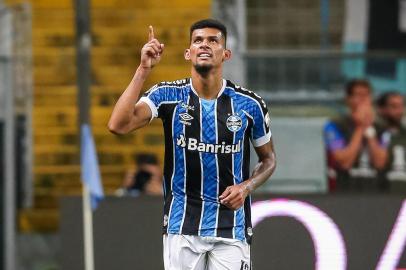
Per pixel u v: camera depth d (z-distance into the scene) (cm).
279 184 3666
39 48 4159
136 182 3519
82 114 3203
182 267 1870
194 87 1852
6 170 3509
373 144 3650
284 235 2695
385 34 4041
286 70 3794
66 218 2770
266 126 1888
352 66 3828
